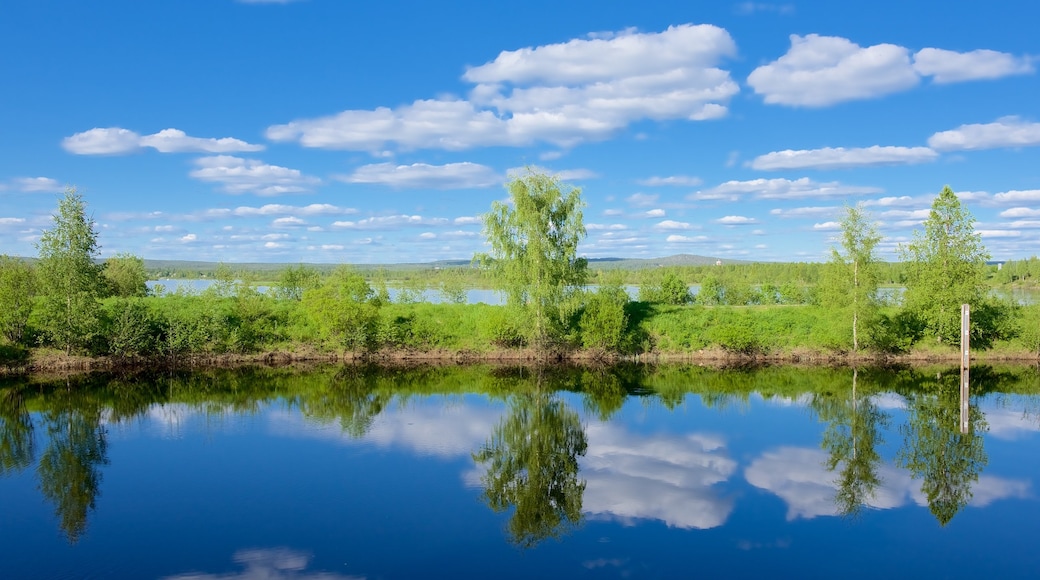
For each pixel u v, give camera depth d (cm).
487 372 4150
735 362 4475
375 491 1966
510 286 4378
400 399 3344
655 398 3394
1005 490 1991
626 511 1830
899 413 3022
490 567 1483
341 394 3462
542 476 2136
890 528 1708
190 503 1864
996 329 4488
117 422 2809
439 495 1941
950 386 3659
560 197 4403
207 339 4394
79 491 1956
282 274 6725
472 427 2767
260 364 4356
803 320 4716
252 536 1644
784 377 3962
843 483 2062
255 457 2294
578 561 1517
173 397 3353
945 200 4334
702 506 1870
